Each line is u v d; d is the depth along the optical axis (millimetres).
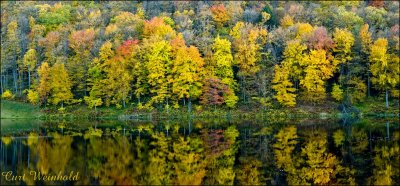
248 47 85812
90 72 89438
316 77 82688
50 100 89125
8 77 107750
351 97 82000
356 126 62750
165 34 97062
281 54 92500
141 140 51188
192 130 61125
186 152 42719
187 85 83938
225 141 49438
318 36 87625
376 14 105500
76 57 94438
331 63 86812
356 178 31859
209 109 84562
